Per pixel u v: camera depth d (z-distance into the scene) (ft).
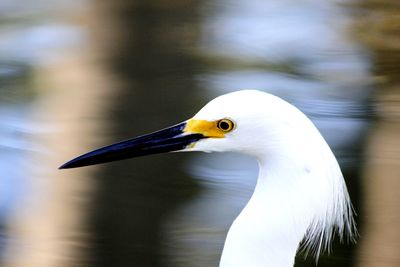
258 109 23.53
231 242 24.66
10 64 50.14
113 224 37.11
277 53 53.47
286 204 23.94
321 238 24.21
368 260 35.24
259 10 58.44
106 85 45.09
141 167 38.75
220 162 40.55
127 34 49.21
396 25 56.75
